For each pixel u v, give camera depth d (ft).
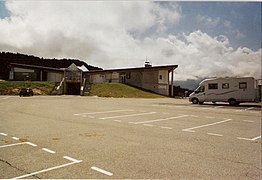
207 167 17.20
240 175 15.89
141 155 19.61
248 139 27.30
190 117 47.34
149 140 25.23
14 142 22.99
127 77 199.31
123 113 51.98
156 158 18.92
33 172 15.47
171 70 190.60
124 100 114.11
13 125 32.68
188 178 15.16
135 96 156.87
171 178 15.08
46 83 170.40
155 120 41.63
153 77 193.77
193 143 24.41
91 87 173.78
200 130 32.55
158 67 186.80
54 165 16.79
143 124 36.52
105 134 27.78
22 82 161.89
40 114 46.19
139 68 190.80
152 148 21.93
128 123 37.17
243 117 49.11
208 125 37.35
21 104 70.85
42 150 20.40
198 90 91.61
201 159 18.98
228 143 24.94
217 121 42.37
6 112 48.49
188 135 28.71
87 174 15.33
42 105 69.00
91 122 37.19
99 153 19.88
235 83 84.28
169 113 54.29
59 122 36.32
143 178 14.96
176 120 42.32
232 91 84.58
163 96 173.78
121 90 168.35
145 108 66.90
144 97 156.04
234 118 47.21
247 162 18.54
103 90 165.68
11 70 170.60
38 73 180.65
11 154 19.13
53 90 162.71
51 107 62.85
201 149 22.06
